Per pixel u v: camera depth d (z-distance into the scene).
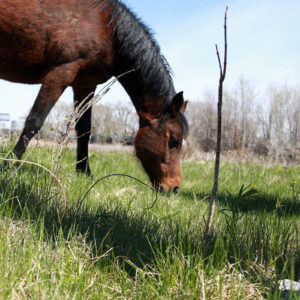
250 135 26.08
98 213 2.36
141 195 3.58
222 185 5.64
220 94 1.46
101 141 24.05
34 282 1.30
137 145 4.27
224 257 1.68
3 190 2.32
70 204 2.46
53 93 3.55
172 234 2.10
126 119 25.20
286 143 12.17
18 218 1.98
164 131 4.13
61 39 3.50
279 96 25.42
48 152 4.18
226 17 1.40
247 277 1.58
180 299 1.33
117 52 3.99
